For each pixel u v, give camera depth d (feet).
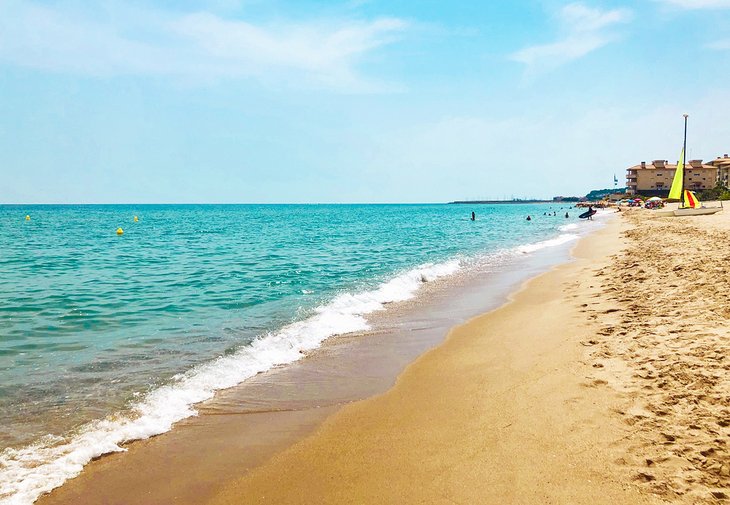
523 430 17.20
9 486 14.61
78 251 93.40
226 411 20.58
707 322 26.05
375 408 20.67
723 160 396.78
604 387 19.71
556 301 39.11
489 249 93.56
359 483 14.80
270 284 53.52
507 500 13.30
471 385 22.38
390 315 38.29
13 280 56.95
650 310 30.60
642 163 394.11
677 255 52.95
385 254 85.97
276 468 15.93
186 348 29.32
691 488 12.87
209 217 307.37
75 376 24.36
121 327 34.65
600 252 74.38
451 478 14.66
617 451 15.02
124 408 20.57
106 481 15.15
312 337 31.86
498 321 34.76
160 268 67.77
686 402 17.39
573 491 13.35
